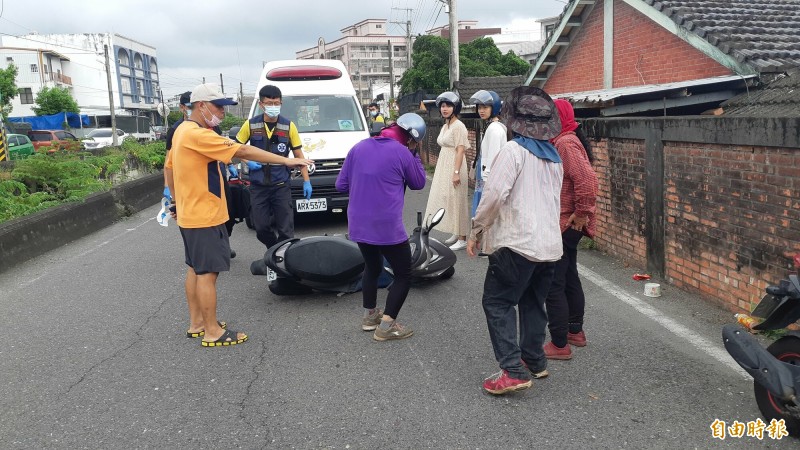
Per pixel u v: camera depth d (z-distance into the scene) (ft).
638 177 21.77
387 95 200.75
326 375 14.34
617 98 25.96
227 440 11.61
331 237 20.45
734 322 16.57
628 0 34.63
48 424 12.35
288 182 22.53
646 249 21.48
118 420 12.44
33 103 208.13
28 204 35.19
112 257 27.27
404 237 15.80
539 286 13.23
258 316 18.66
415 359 15.14
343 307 19.30
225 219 16.22
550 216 12.64
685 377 13.66
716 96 26.86
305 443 11.44
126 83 299.58
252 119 22.22
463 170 25.91
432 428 11.84
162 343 16.63
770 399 11.43
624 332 16.39
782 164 14.99
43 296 21.35
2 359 15.76
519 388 12.80
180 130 15.72
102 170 49.42
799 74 24.06
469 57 122.52
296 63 37.58
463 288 20.97
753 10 32.63
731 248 17.06
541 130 12.48
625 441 11.22
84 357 15.76
